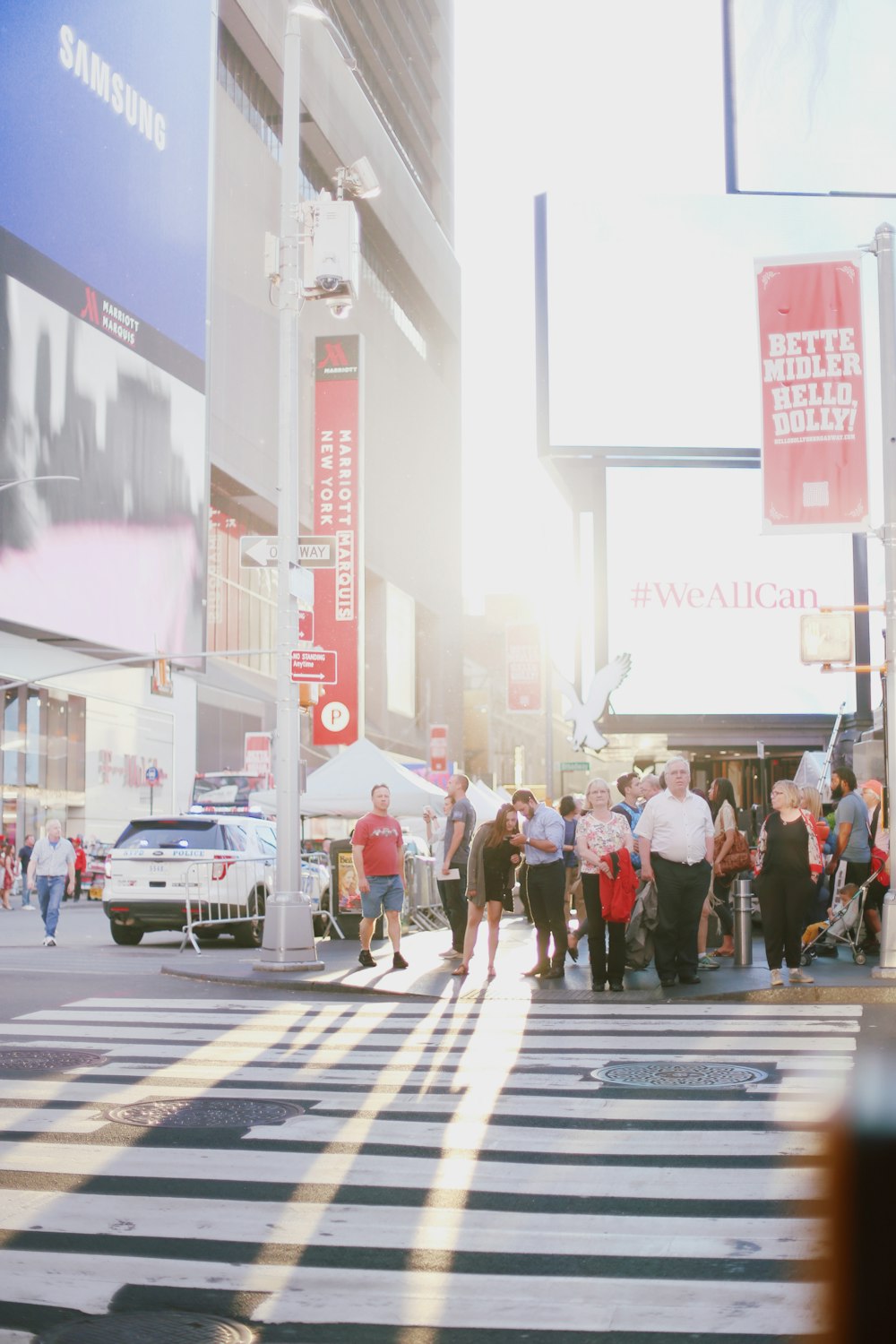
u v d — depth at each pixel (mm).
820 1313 1716
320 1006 11797
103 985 13570
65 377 41844
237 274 57781
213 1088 8070
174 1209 5602
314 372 65250
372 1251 5047
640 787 15883
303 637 15820
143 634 46688
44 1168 6242
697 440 31766
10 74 39219
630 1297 4523
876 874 14477
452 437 96562
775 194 26969
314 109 65188
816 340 14586
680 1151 6461
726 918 15375
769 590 31500
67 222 42125
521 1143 6664
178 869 19719
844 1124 1687
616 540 31703
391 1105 7574
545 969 13539
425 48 97688
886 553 13727
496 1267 4852
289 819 14688
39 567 40344
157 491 47656
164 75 48531
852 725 30828
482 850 13531
